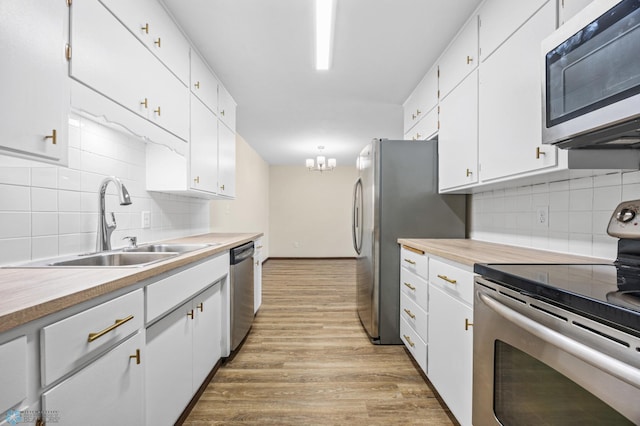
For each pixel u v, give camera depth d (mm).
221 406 1652
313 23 1902
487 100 1681
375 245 2486
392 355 2281
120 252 1620
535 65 1323
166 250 2057
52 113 959
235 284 2205
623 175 1239
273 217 7465
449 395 1506
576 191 1453
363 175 2811
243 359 2203
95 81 1169
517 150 1440
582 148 1156
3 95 799
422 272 1906
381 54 2277
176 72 1868
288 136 4699
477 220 2330
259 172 6305
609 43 871
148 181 2096
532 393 904
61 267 1109
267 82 2744
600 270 1063
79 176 1486
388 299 2482
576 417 744
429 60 2371
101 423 874
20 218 1184
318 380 1923
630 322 600
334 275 5367
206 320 1785
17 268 1089
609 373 625
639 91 792
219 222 3727
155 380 1212
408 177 2498
